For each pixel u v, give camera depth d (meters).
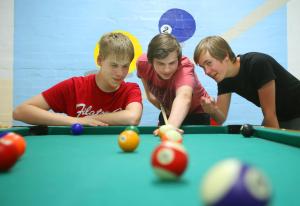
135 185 0.86
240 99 4.16
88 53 4.13
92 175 0.99
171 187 0.84
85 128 2.25
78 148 1.59
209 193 0.57
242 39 4.20
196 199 0.73
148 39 4.17
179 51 2.38
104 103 2.71
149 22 4.17
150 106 4.09
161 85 2.67
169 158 0.89
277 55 4.21
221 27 4.20
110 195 0.77
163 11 4.18
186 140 1.90
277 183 0.88
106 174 1.00
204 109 2.66
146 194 0.77
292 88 2.65
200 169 1.07
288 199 0.73
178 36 4.18
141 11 4.17
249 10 4.22
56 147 1.62
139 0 4.17
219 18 4.21
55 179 0.94
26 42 4.07
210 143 1.76
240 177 0.56
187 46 4.18
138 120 2.45
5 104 4.02
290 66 4.21
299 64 4.21
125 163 1.19
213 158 1.28
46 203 0.71
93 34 4.14
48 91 2.68
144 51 4.15
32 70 4.07
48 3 4.11
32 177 0.96
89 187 0.84
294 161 1.21
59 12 4.11
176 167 0.89
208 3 4.21
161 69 2.36
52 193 0.79
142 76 2.92
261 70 2.46
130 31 4.16
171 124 2.13
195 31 4.19
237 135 2.19
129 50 2.57
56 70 4.09
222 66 2.50
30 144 1.74
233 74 2.59
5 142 1.05
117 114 2.44
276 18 4.21
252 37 4.20
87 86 2.72
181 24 4.18
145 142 1.83
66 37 4.12
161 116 2.96
